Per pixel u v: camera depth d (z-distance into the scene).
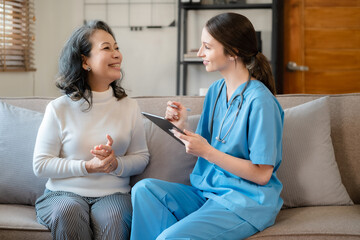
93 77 1.87
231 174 1.63
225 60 1.65
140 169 1.88
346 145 1.96
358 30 4.20
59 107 1.83
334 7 4.18
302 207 1.82
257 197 1.55
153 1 4.39
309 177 1.81
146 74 4.46
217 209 1.53
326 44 4.21
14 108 2.06
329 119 1.92
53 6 4.18
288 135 1.86
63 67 1.86
